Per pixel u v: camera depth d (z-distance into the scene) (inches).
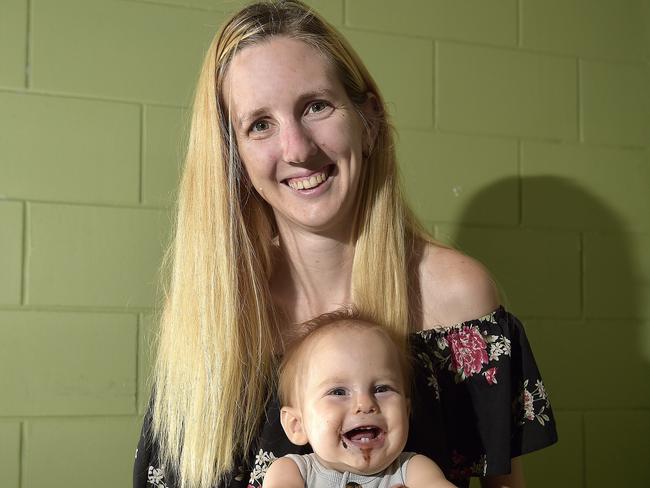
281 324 59.2
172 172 73.9
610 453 84.8
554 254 84.7
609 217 87.1
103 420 71.1
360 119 56.5
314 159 53.0
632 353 86.7
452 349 56.3
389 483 48.4
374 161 58.0
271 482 48.3
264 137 54.1
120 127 72.9
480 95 83.4
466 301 56.8
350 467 48.0
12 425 68.9
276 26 54.4
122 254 72.4
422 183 80.8
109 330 71.7
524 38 85.5
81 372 70.8
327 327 51.6
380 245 56.9
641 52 89.8
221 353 56.0
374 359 48.9
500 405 55.2
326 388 48.3
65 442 70.1
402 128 80.6
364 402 47.3
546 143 85.5
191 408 56.3
